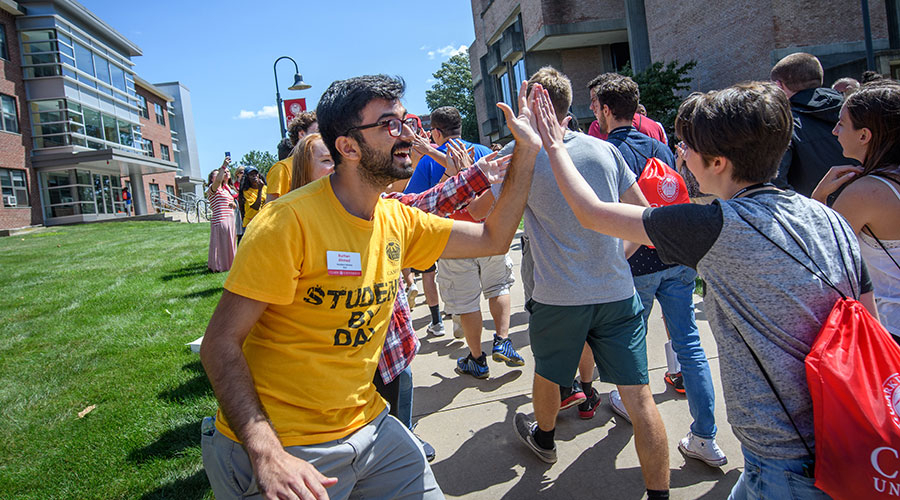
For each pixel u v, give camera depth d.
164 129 43.75
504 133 28.73
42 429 3.60
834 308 1.37
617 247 2.37
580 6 20.62
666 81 15.59
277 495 1.29
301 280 1.53
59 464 3.13
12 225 26.86
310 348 1.56
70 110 30.19
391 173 1.63
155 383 4.24
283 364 1.55
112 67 35.25
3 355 5.36
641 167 2.92
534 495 2.59
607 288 2.32
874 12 13.73
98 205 32.38
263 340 1.57
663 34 18.06
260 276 1.45
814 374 1.30
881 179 1.88
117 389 4.18
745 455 1.51
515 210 1.94
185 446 3.20
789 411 1.40
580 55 23.09
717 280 1.48
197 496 2.72
